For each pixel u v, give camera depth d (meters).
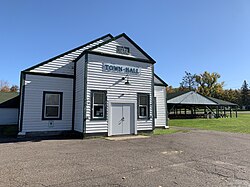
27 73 13.05
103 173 5.35
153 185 4.54
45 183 4.59
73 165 6.05
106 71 12.83
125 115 13.21
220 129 17.20
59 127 13.52
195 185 4.56
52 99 13.62
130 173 5.38
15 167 5.80
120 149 8.53
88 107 12.03
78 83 13.55
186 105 33.91
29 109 12.84
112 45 13.29
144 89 14.15
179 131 15.51
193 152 8.05
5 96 22.05
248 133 14.27
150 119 14.12
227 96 75.06
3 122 19.55
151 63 14.72
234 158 7.13
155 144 9.79
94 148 8.73
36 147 8.91
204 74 71.44
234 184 4.62
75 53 14.66
